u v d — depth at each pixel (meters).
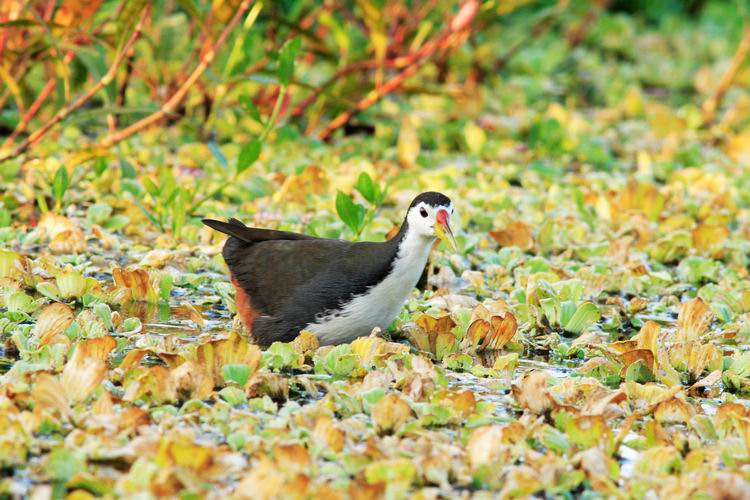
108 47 14.33
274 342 9.27
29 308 10.03
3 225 12.65
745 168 18.55
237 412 7.75
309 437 7.46
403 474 6.83
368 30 18.92
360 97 19.14
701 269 12.88
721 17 30.77
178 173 15.14
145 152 15.95
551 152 18.64
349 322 9.62
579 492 7.17
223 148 16.36
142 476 6.50
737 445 7.67
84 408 7.77
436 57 18.22
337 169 16.00
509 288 11.90
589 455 7.25
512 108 21.09
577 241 13.80
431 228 9.37
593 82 25.31
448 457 7.11
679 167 18.11
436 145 18.92
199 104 18.02
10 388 7.63
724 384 9.56
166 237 12.50
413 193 14.96
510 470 7.18
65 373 7.95
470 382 9.16
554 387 8.76
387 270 9.49
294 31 16.80
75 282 10.44
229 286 11.09
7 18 14.70
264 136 13.02
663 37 28.66
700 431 8.09
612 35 27.80
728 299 11.67
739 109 21.25
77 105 14.11
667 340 10.48
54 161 14.51
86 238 12.41
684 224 14.84
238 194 14.52
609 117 21.80
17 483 6.68
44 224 12.35
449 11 19.11
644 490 6.94
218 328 10.20
